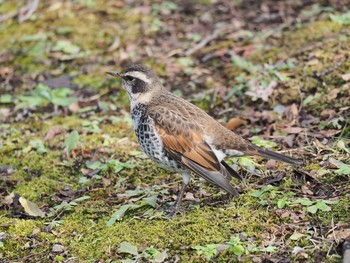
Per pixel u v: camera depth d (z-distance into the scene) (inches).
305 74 602.9
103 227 436.1
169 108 448.1
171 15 799.7
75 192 496.7
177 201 441.4
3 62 730.2
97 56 729.0
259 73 623.5
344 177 446.3
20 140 589.0
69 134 592.4
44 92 658.8
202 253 386.9
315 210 406.0
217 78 655.8
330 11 743.1
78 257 407.5
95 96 657.0
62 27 783.1
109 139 568.1
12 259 417.1
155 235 412.8
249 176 471.5
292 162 431.2
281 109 568.1
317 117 545.3
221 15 791.7
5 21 809.5
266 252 381.7
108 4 825.5
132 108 469.7
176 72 679.7
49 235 436.1
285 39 690.2
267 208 423.8
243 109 589.0
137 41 751.1
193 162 432.1
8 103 658.8
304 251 375.9
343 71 591.5
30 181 520.1
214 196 454.6
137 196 475.5
